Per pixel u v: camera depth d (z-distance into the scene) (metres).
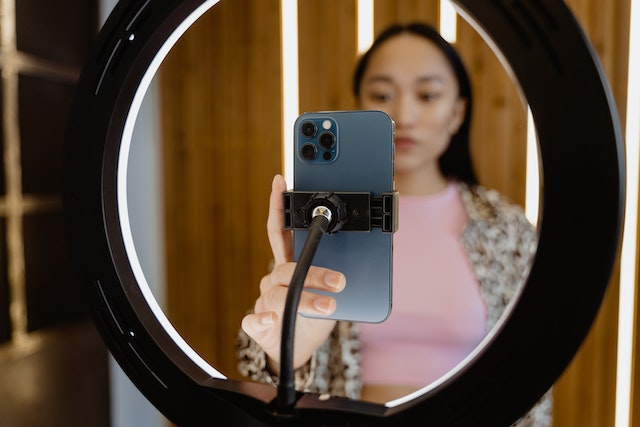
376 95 0.86
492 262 0.78
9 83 0.89
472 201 0.82
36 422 0.98
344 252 0.32
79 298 1.12
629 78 0.89
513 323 0.28
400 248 0.81
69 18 1.04
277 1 1.15
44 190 1.01
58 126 1.04
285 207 0.32
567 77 0.26
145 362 0.33
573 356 0.27
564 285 0.27
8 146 0.90
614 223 0.25
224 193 1.26
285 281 0.35
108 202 0.33
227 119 1.23
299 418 0.30
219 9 1.19
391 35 0.85
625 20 0.89
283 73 1.16
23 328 0.97
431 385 0.31
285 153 1.19
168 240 1.32
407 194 0.84
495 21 0.27
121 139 0.34
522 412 0.28
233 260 1.28
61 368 1.04
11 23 0.88
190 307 1.32
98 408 1.15
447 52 0.83
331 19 1.10
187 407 0.33
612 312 0.95
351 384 0.71
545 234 0.27
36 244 1.02
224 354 1.31
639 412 0.96
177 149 1.28
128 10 0.32
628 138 0.89
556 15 0.26
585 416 1.01
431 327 0.77
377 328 0.77
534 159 0.95
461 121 0.85
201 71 1.23
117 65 0.32
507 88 0.98
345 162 0.32
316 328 0.45
